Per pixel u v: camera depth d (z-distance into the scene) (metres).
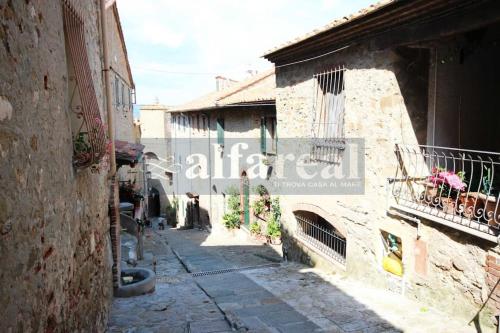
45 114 2.99
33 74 2.74
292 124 9.63
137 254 11.97
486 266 4.82
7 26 2.31
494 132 6.91
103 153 4.53
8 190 2.24
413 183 6.39
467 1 4.93
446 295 5.49
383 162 6.71
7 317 2.16
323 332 5.18
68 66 4.50
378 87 6.68
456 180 5.41
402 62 6.34
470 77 6.64
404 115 6.44
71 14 4.32
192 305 6.42
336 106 8.10
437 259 5.62
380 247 6.93
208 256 12.80
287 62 9.47
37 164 2.77
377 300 6.34
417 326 5.20
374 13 6.05
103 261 5.43
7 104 2.27
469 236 5.08
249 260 11.88
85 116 4.30
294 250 10.23
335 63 7.80
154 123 31.55
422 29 5.66
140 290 6.89
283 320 5.69
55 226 3.15
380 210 6.86
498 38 6.18
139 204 13.37
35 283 2.63
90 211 4.62
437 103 6.50
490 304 4.77
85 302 4.16
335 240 8.78
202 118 20.97
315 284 7.71
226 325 5.47
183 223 26.09
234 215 16.94
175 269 10.69
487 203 4.98
